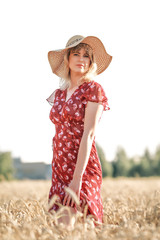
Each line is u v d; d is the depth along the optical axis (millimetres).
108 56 4242
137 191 9062
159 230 3279
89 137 3721
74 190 3639
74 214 3525
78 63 3986
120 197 6676
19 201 5473
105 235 3168
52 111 4047
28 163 79375
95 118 3762
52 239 3080
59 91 4184
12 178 35062
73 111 3830
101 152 47531
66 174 3875
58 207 3912
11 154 50250
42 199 6664
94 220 3705
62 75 4336
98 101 3787
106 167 56938
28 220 3832
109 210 4754
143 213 4277
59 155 3910
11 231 3203
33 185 14875
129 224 3365
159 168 59438
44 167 79875
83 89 3887
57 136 3947
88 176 3848
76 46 4016
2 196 9023
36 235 3229
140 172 59406
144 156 60812
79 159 3674
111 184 13492
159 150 60125
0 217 3898
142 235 3033
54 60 4375
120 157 59531
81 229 3174
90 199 3775
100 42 4094
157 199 5590
